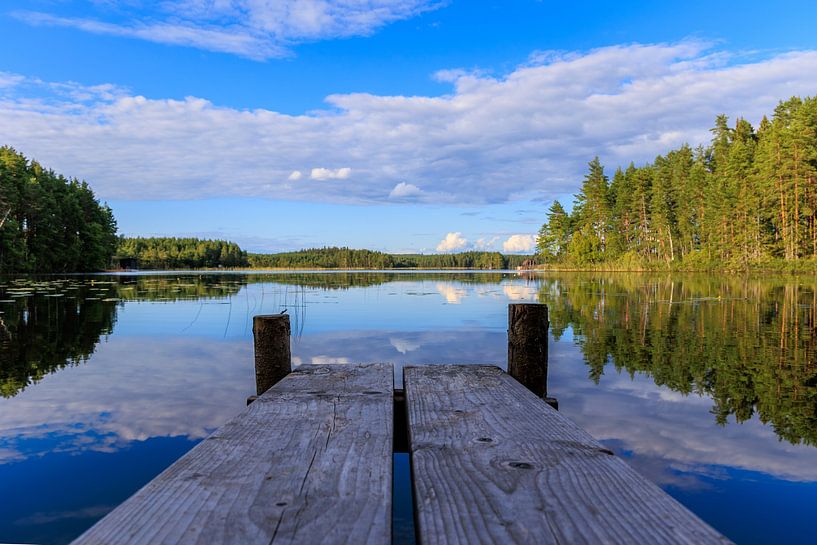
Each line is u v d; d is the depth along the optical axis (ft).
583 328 31.48
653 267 168.04
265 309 44.16
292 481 3.90
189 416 14.92
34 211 139.44
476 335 29.19
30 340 28.25
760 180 126.72
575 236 196.44
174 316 39.14
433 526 3.14
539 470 4.10
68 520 9.21
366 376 8.27
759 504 9.87
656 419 14.64
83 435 13.38
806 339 26.86
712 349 24.43
